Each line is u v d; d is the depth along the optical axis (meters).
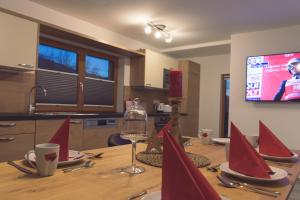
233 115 4.05
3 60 2.48
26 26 2.67
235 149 0.95
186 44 4.80
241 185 0.84
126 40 4.39
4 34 2.49
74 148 2.88
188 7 3.10
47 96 3.44
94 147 3.13
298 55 3.45
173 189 0.62
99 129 3.21
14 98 2.87
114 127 3.42
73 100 3.79
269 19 3.40
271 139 1.33
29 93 3.00
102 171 0.96
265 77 3.71
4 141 2.24
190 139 1.93
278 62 3.61
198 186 0.59
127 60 4.55
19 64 2.61
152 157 1.21
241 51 4.02
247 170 0.89
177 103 1.17
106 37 4.01
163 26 3.80
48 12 3.18
